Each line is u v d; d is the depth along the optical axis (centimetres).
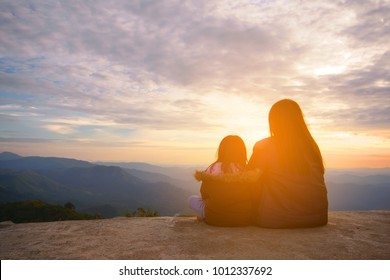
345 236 337
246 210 370
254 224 379
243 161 382
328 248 296
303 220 354
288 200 352
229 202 365
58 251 295
